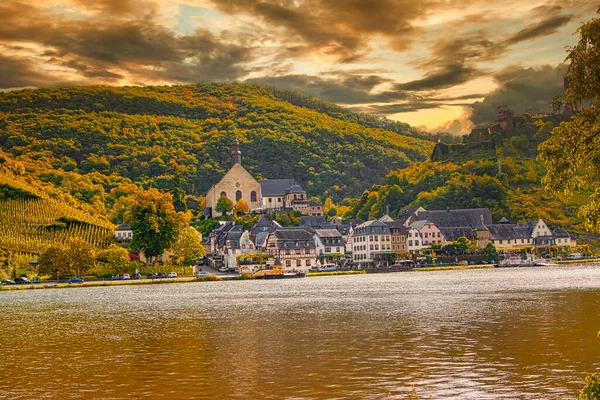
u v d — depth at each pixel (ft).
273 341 253.65
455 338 244.42
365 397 166.09
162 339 268.82
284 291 537.24
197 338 268.82
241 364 209.97
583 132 117.91
